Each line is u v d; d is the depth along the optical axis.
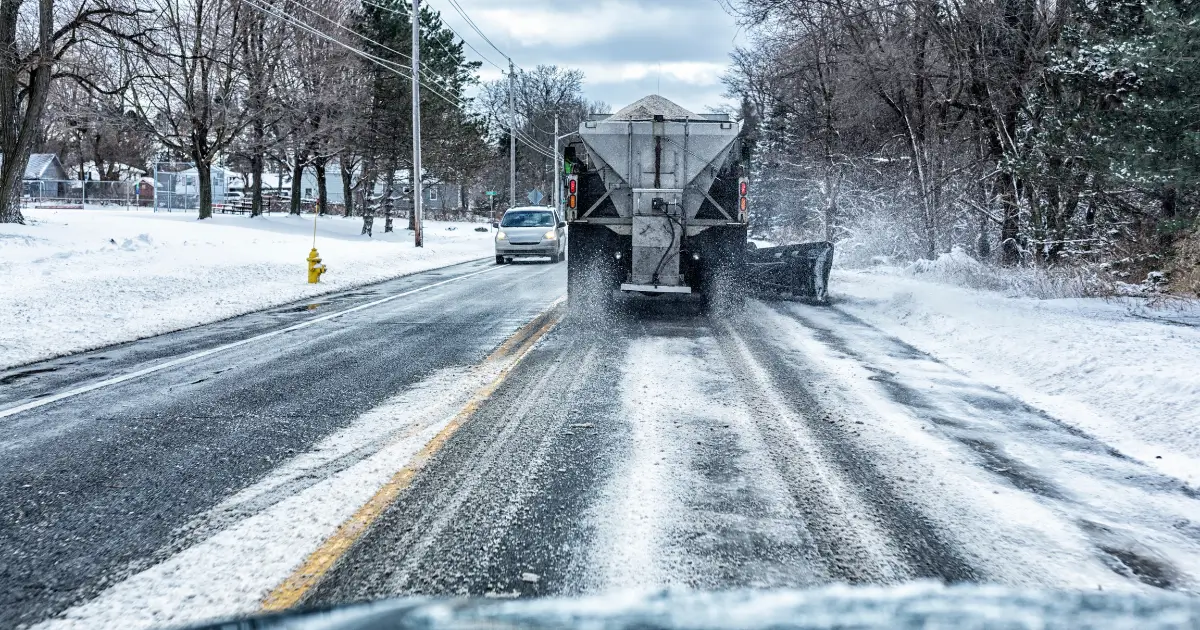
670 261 12.26
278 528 4.07
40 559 3.73
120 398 7.09
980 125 23.67
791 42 28.45
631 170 12.31
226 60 39.38
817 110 32.47
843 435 5.84
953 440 5.76
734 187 12.59
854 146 32.00
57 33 28.66
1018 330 10.17
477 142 68.88
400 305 14.10
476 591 3.33
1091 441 5.82
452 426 6.02
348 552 3.76
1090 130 17.27
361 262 23.58
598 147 12.30
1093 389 7.28
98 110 38.75
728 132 12.16
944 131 24.02
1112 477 5.00
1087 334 9.83
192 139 40.41
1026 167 18.80
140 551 3.81
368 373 8.09
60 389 7.48
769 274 15.12
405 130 48.56
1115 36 16.66
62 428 6.09
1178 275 14.86
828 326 11.51
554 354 9.12
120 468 5.10
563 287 17.41
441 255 29.77
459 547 3.80
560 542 3.86
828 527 4.06
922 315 11.92
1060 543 3.91
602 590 3.33
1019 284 16.83
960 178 25.58
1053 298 15.16
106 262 19.56
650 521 4.12
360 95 44.84
